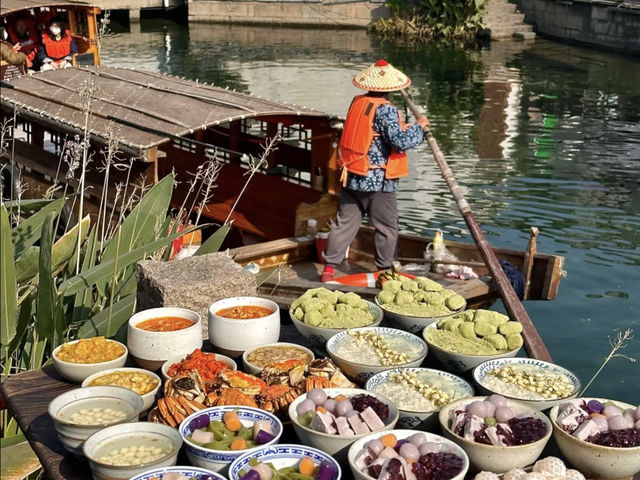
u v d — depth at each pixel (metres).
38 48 13.91
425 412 2.92
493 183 13.41
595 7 28.64
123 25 34.75
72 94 9.67
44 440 2.99
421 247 8.28
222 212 10.42
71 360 3.35
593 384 7.39
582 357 7.86
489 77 23.75
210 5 35.12
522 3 32.09
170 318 3.59
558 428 2.76
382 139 7.34
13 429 4.31
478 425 2.72
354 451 2.64
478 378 3.16
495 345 3.40
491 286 6.94
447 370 3.45
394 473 2.45
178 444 2.66
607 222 11.63
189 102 8.91
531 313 8.77
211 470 2.67
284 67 25.52
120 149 8.08
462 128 17.44
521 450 2.64
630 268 10.01
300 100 20.84
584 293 9.28
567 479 2.57
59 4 13.60
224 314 3.62
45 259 3.99
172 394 2.96
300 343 3.88
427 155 15.09
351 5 34.16
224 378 3.06
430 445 2.62
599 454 2.65
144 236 5.42
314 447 2.74
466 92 21.62
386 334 3.54
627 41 27.53
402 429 2.97
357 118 7.29
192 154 11.91
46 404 3.22
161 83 9.91
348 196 7.60
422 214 11.95
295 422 2.78
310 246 8.66
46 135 12.95
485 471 2.58
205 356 3.27
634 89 21.91
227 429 2.79
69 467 2.83
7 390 3.34
